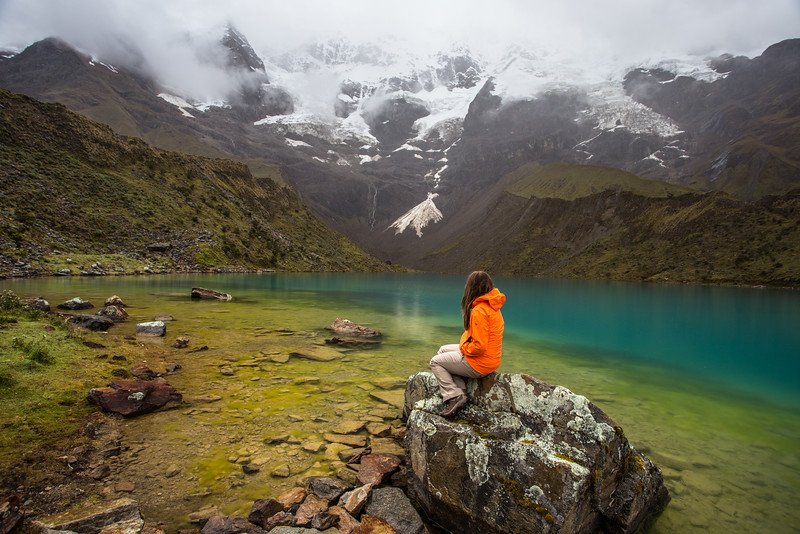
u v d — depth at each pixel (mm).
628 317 32031
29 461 5758
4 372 8258
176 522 4855
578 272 144125
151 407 8180
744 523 5594
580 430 5383
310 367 12453
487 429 5730
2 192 53625
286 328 19438
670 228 145625
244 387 10148
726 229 127625
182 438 7098
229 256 80750
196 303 27609
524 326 26438
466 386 6238
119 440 6816
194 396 9234
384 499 5520
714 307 41000
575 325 27297
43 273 42094
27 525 4449
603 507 5211
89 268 48250
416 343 17391
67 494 5156
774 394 12539
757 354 18703
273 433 7508
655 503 5734
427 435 5875
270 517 4945
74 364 9750
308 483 5789
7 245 44438
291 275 80312
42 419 6980
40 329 12016
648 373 14680
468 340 5992
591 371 14602
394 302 37469
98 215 63938
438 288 61531
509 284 92625
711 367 16000
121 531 4441
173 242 71438
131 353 12062
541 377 13453
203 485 5688
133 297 28734
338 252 150875
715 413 10430
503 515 5090
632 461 5594
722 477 6906
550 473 4973
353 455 6742
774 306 42281
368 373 11969
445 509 5582
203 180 108312
